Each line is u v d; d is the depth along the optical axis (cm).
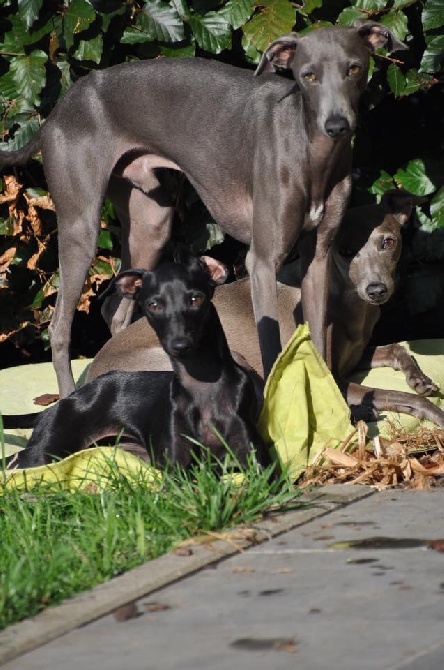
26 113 815
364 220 729
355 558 411
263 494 493
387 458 576
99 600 379
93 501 495
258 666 309
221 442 570
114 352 748
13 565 412
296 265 792
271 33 771
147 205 810
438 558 404
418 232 851
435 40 770
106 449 564
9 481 550
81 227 759
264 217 693
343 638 327
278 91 696
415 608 350
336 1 795
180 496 482
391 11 770
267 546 438
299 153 676
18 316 867
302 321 773
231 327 770
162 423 585
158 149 754
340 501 504
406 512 481
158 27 788
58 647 341
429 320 920
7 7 798
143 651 329
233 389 571
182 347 541
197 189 751
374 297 713
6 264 843
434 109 870
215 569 411
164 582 398
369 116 864
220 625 347
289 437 594
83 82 762
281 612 355
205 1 790
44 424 621
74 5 771
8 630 356
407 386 751
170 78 739
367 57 662
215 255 893
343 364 770
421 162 833
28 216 837
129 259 833
